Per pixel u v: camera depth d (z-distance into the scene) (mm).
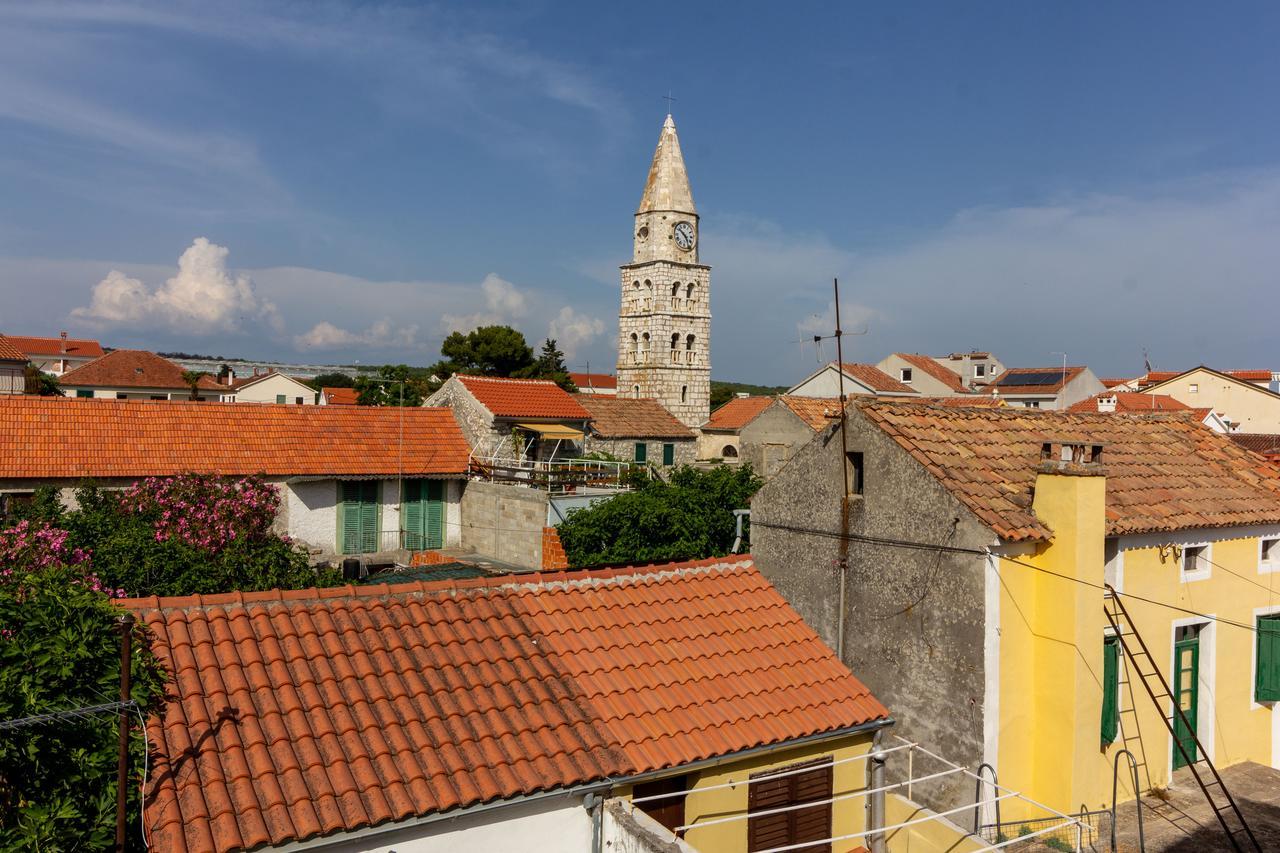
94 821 8672
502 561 32750
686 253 79562
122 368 91500
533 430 41375
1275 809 15523
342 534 32938
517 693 11820
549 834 10742
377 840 9664
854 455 17094
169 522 24938
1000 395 83250
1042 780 14539
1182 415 21281
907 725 15586
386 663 11648
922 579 15391
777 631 14594
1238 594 17906
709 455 66312
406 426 36281
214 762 9703
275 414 34219
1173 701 14383
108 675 9391
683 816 12102
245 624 11625
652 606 14289
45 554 18516
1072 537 14188
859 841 13672
